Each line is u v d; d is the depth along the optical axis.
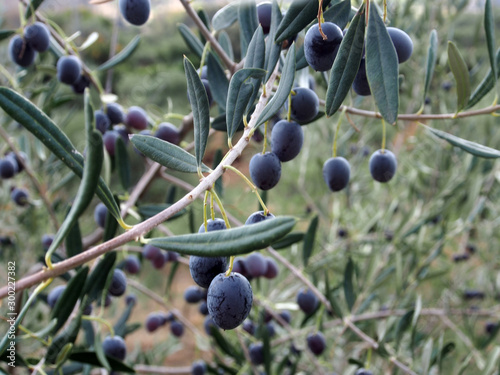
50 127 0.24
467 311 0.72
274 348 0.71
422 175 0.87
